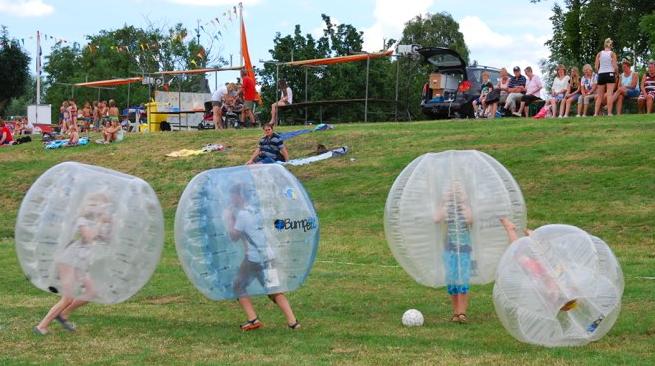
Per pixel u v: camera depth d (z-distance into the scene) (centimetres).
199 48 5119
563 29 5550
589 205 1628
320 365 732
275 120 2973
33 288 1249
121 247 870
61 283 865
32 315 1007
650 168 1761
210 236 871
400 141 2345
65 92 6988
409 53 3023
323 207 1908
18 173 2670
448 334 862
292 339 849
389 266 1349
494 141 2164
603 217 1555
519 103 2634
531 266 775
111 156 2716
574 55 5522
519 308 767
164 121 3659
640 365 712
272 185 886
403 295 1098
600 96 2283
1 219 2195
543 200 1698
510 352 772
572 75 2391
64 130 3697
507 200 903
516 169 1917
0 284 1295
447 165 911
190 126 3778
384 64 4684
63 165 884
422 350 788
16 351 814
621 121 2139
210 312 1021
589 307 770
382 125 2636
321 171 2200
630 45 5228
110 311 1036
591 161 1869
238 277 873
